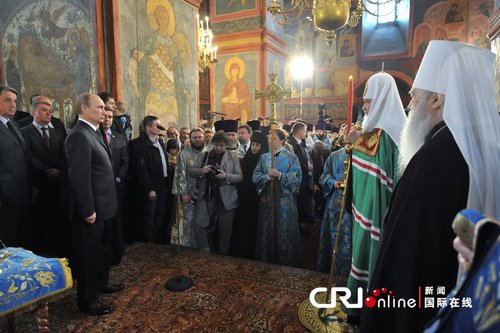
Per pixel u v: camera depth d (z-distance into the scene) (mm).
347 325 2051
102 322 2209
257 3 10438
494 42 3660
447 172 948
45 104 2945
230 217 3393
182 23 5559
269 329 2125
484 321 515
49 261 1693
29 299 1561
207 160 3428
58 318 2250
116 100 4180
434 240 941
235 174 3375
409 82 16766
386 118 1784
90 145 2205
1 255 1683
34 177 2879
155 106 4973
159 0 4969
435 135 1029
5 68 3127
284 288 2660
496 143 975
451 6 15555
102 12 4086
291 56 18406
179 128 5578
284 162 3170
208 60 6980
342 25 2787
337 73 17906
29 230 2719
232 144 3688
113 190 2408
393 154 1808
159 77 5035
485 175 946
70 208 2180
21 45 3258
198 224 3422
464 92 1008
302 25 18062
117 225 2695
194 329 2133
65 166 2277
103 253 2451
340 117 17797
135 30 4500
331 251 2959
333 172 2967
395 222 1010
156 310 2357
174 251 3455
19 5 3217
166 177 3908
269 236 3246
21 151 2602
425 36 16281
